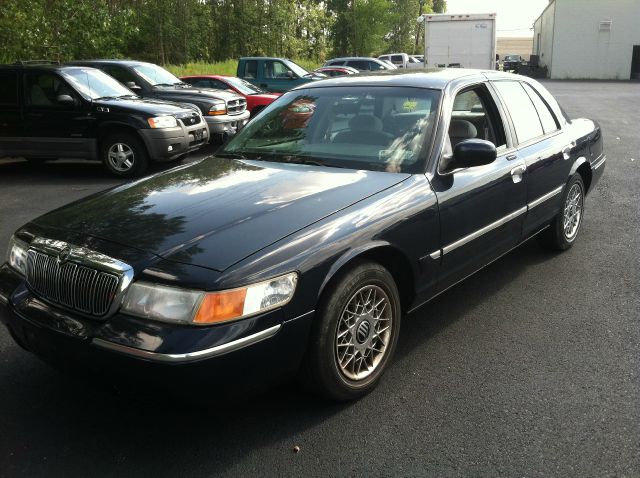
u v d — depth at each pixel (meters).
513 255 5.42
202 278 2.47
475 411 3.01
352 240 2.90
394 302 3.24
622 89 28.98
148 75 12.38
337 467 2.61
